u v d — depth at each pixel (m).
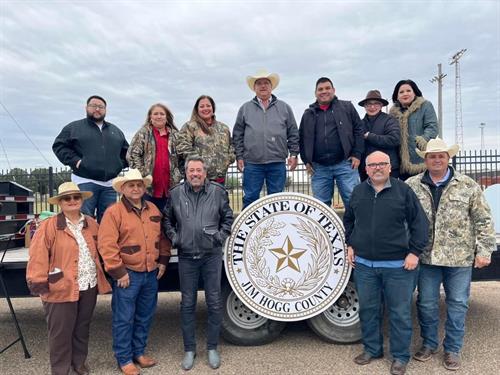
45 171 10.88
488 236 3.69
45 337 4.93
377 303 3.87
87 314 3.68
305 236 4.36
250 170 5.08
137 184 3.78
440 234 3.78
